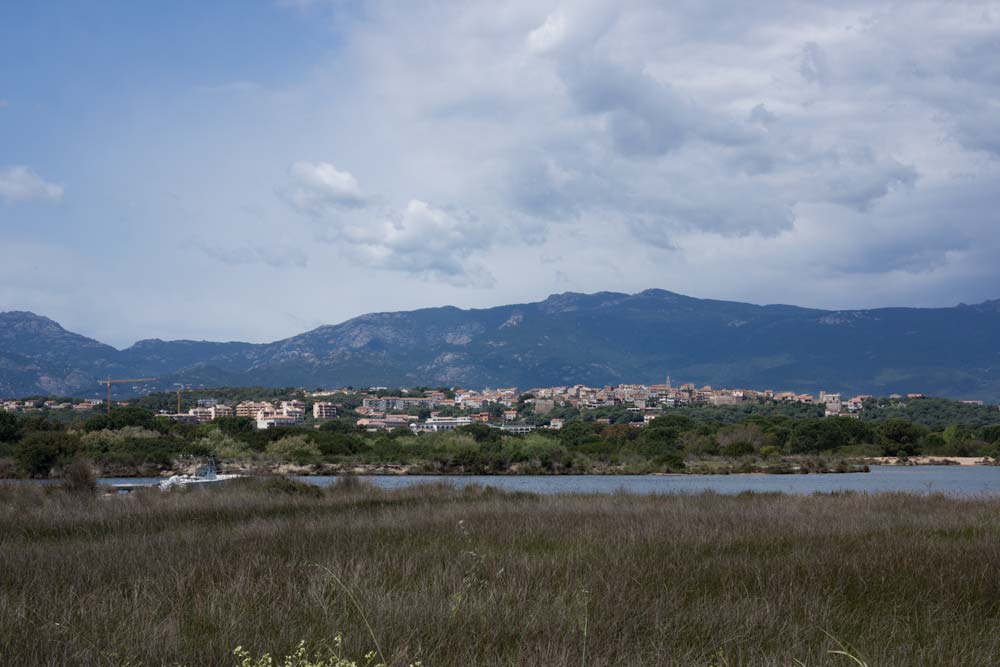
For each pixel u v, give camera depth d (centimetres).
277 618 958
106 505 2559
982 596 1152
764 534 1784
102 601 1034
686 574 1295
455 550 1552
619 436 13162
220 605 1005
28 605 1019
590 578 1228
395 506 2586
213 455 9062
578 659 827
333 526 1931
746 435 12825
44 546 1606
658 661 812
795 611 1048
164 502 2703
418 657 820
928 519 2139
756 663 833
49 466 7281
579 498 2956
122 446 8788
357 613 986
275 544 1609
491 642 891
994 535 1747
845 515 2244
